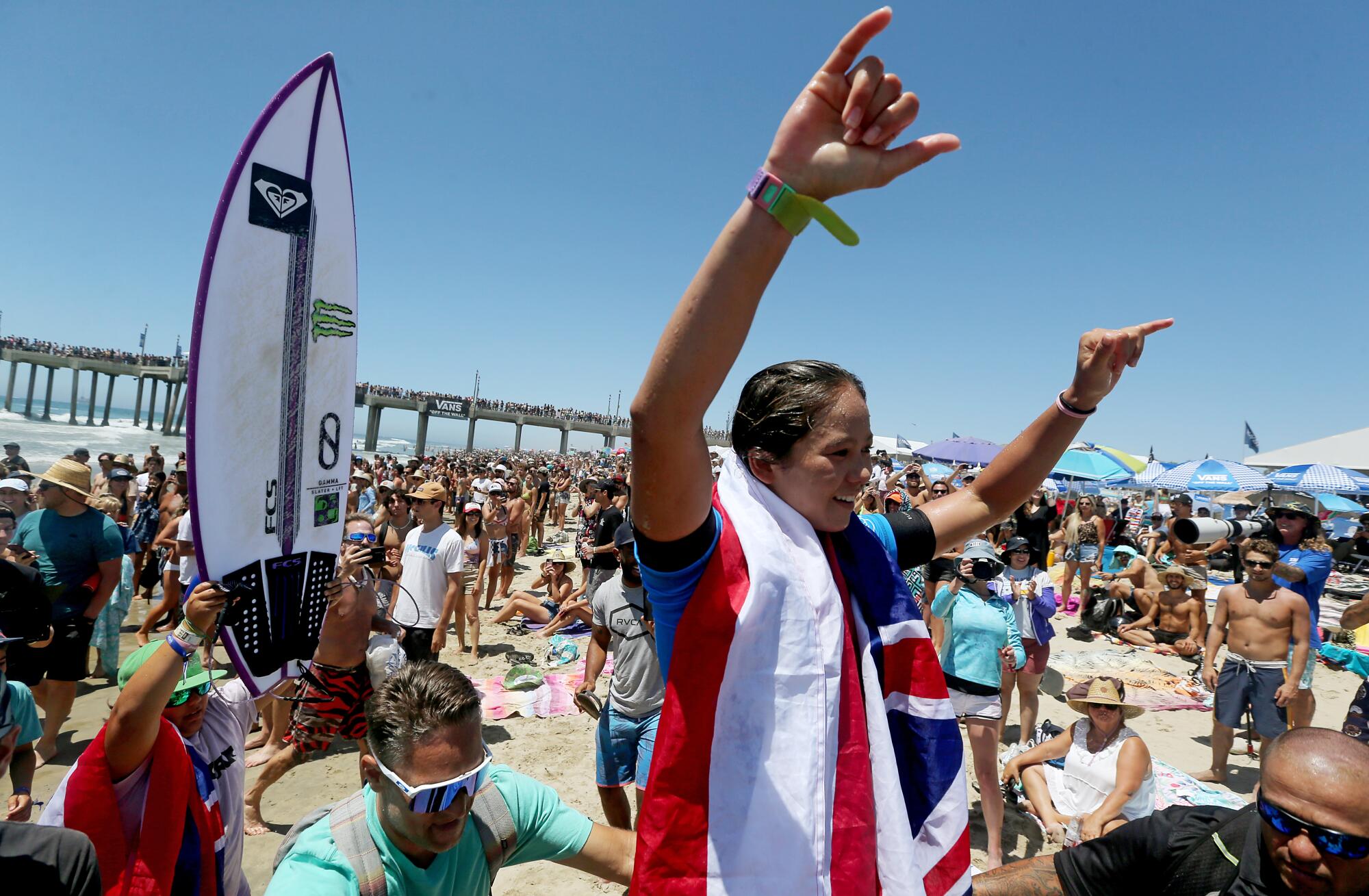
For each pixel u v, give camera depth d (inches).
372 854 62.9
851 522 43.3
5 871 57.5
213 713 91.6
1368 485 581.0
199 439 78.6
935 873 38.3
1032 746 193.2
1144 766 153.6
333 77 96.1
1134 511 892.6
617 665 140.6
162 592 382.0
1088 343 49.2
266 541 86.7
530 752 209.3
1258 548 194.7
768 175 31.0
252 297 85.3
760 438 39.3
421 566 231.9
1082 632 378.6
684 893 34.4
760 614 35.5
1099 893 67.6
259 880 145.3
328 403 97.0
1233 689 199.0
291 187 90.5
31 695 112.0
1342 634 337.7
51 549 188.7
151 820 76.4
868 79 29.7
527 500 563.5
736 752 35.1
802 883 34.2
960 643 161.6
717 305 31.8
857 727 37.5
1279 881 57.7
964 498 52.9
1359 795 52.9
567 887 148.9
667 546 35.5
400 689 63.4
